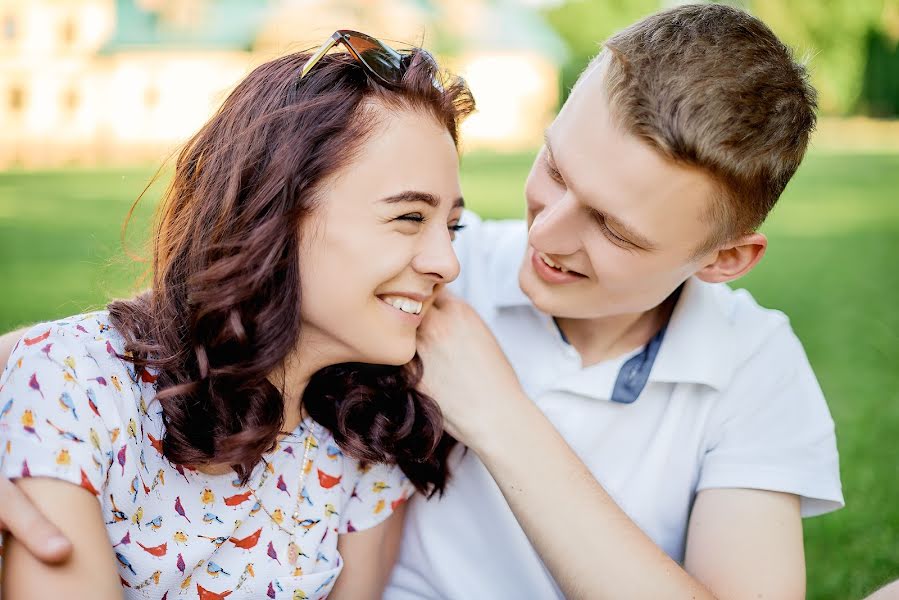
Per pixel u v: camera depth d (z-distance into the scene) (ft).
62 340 4.70
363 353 5.02
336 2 68.23
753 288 23.43
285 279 4.87
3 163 52.19
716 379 5.82
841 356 17.07
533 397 6.12
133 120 57.06
